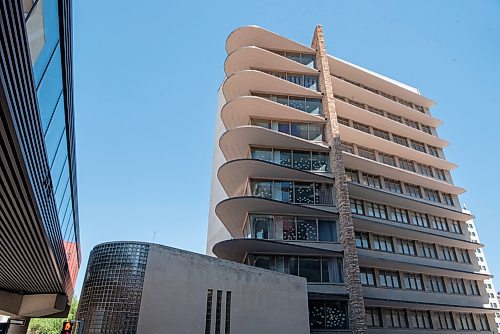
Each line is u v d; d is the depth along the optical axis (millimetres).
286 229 22766
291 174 24203
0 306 28781
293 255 21906
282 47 30984
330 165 25656
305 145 25641
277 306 16047
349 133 29969
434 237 29734
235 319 14594
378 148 32531
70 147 14633
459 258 31812
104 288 12812
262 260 21578
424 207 31031
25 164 8141
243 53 28484
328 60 33188
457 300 29016
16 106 6418
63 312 34188
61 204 16438
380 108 35875
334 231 23031
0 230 13070
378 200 29469
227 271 15266
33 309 30047
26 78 6738
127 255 13383
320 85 29500
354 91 33219
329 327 19672
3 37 5043
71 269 30516
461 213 32812
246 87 27906
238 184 25469
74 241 28906
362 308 19547
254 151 25453
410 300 26391
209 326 13766
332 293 20500
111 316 12258
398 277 27359
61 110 11398
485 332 29406
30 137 7992
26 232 13273
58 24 8570
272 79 27359
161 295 13094
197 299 13875
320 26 33125
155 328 12492
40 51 7688
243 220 24422
